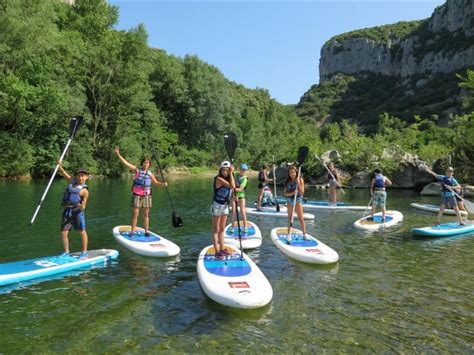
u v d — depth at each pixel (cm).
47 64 2859
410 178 2416
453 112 9162
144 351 404
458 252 810
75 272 646
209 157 5047
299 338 436
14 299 532
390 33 16075
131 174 3628
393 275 656
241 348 412
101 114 3728
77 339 429
